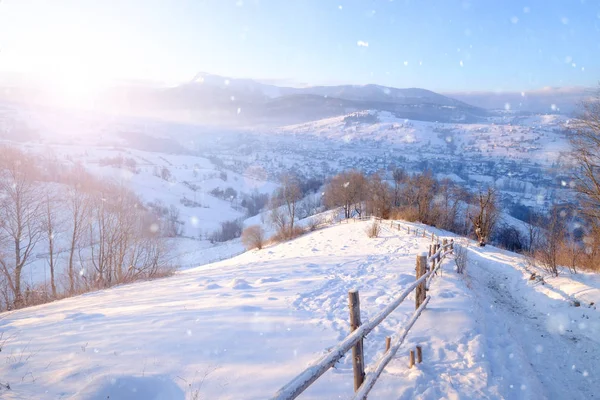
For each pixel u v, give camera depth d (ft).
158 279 55.93
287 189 159.63
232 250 173.88
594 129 52.24
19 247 63.31
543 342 25.21
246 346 17.67
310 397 12.85
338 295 29.58
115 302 31.35
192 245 196.03
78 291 56.08
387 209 139.64
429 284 28.89
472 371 15.51
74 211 68.80
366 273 41.19
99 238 71.72
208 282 40.81
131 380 12.62
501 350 19.25
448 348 17.89
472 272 46.03
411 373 14.90
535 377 17.61
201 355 16.39
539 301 36.22
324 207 212.23
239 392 13.15
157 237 79.41
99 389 11.71
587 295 32.76
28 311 30.55
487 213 98.84
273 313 23.65
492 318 26.07
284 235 134.21
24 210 62.03
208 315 22.88
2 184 60.34
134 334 19.11
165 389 13.01
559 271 44.34
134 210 79.71
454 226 141.49
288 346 17.85
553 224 52.54
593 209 51.01
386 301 26.84
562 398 17.49
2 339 18.66
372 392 13.32
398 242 77.20
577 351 23.59
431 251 40.24
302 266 50.42
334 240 96.73
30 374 13.96
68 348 17.03
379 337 19.29
